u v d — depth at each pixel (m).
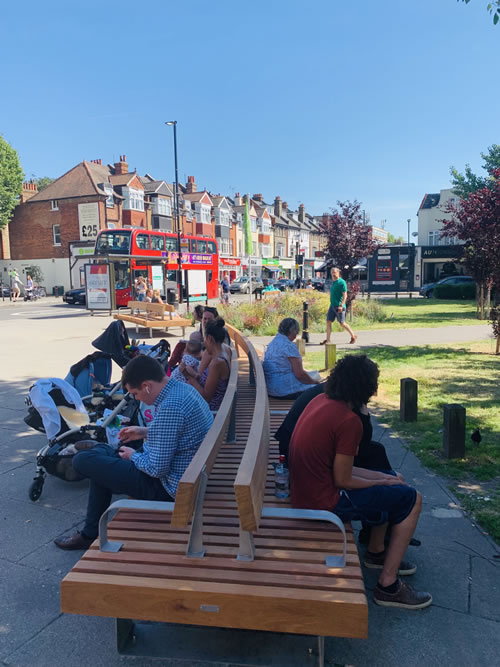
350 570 2.39
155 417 2.98
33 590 3.17
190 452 3.02
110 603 2.32
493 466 4.88
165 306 16.30
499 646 2.66
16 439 5.91
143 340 15.39
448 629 2.78
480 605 2.97
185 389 3.07
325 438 2.77
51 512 4.19
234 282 55.72
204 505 3.06
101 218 47.16
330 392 2.83
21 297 45.53
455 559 3.44
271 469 3.76
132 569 2.41
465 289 32.91
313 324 16.81
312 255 97.50
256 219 77.31
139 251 27.30
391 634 2.74
